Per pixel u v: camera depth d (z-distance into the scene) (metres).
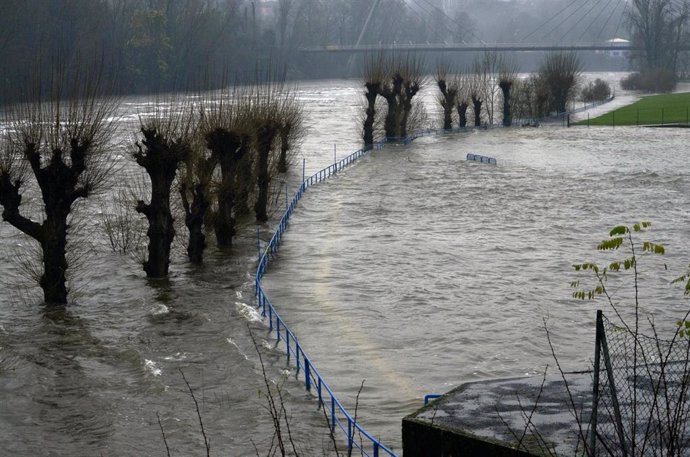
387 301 42.09
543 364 33.56
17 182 41.50
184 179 48.88
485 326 38.28
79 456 25.95
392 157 99.75
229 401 29.77
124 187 71.19
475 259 51.03
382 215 64.88
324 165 92.25
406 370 32.84
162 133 47.41
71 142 41.47
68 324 38.44
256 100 64.81
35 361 33.81
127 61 169.25
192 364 33.28
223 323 38.31
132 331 37.31
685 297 42.34
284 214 61.59
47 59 128.50
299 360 33.84
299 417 28.47
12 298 42.72
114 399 30.11
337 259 50.84
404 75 119.62
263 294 40.25
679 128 130.75
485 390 18.69
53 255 41.69
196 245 49.16
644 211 66.25
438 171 87.69
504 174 85.50
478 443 16.16
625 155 99.62
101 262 49.25
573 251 53.19
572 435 16.20
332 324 38.41
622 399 17.44
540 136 123.38
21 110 52.69
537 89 153.25
